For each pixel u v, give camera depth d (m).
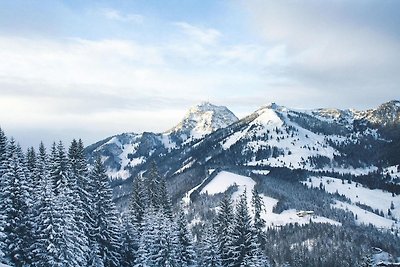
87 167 78.00
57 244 59.09
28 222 60.75
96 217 72.62
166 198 100.12
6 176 61.44
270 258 155.75
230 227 84.12
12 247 59.69
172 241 73.62
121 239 78.12
